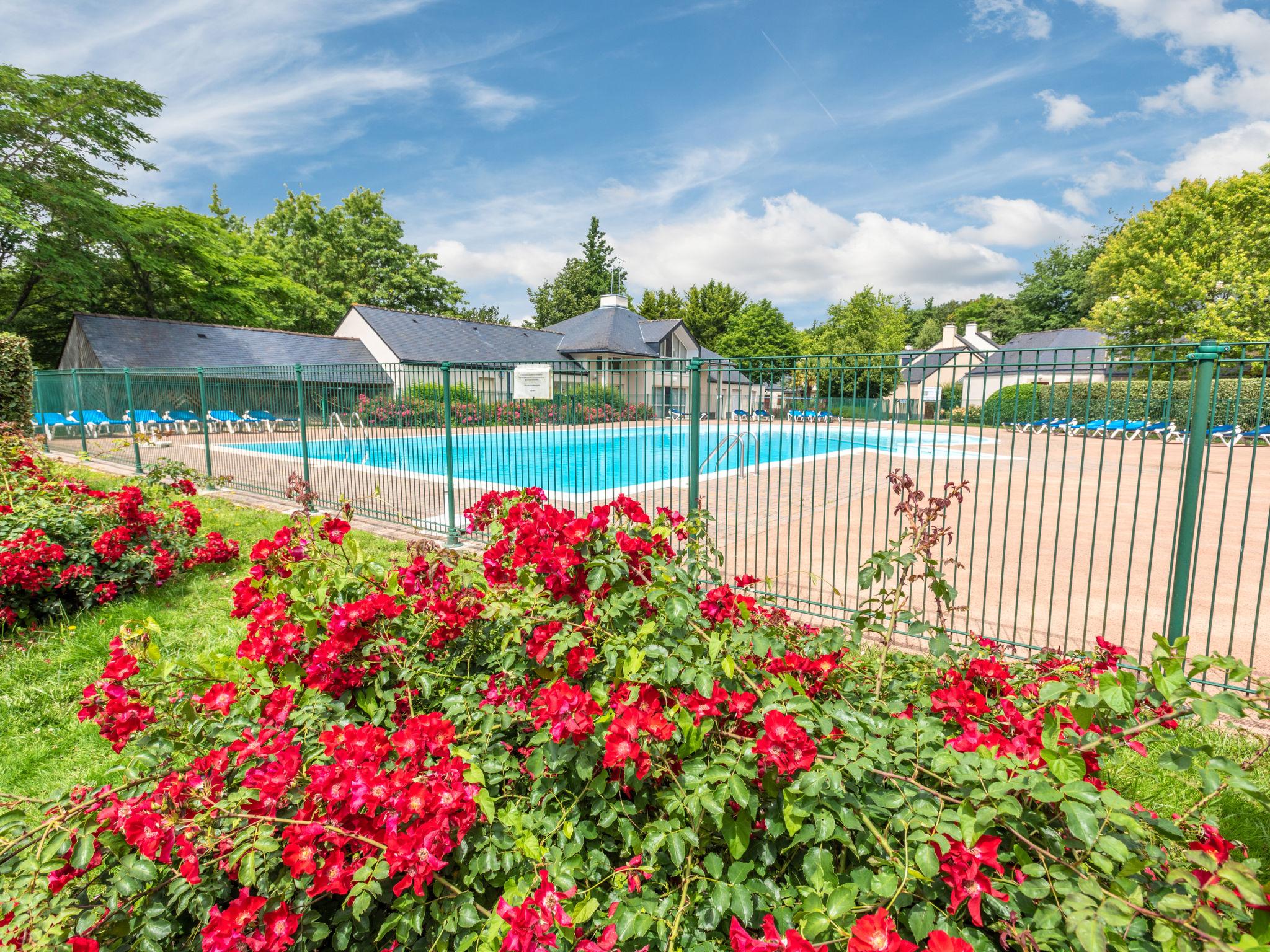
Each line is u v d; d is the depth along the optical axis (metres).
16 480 5.70
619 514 2.36
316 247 39.84
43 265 22.41
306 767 1.67
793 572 5.60
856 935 1.04
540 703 1.57
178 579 5.33
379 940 1.46
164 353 23.14
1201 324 25.56
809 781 1.26
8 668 3.77
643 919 1.22
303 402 9.22
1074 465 12.12
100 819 1.46
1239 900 1.02
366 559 2.36
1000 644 2.49
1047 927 1.10
